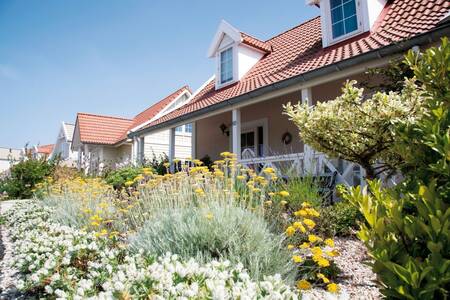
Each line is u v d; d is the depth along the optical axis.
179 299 1.43
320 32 9.44
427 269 0.97
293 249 2.95
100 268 2.50
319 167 6.11
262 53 10.99
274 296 1.43
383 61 5.33
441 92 1.59
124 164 13.07
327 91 8.48
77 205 5.24
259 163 7.81
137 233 3.34
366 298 2.23
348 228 3.81
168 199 3.97
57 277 2.29
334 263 2.79
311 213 2.95
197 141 13.19
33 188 11.87
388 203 1.29
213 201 3.27
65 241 2.90
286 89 6.94
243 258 2.46
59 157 13.97
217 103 8.55
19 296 2.52
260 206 3.46
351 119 3.86
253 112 10.85
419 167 1.46
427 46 4.86
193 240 2.69
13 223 5.82
